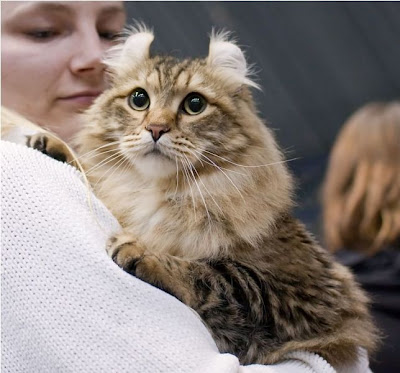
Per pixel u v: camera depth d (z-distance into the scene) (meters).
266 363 1.84
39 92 2.16
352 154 3.13
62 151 1.92
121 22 2.41
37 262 1.50
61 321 1.46
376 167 3.04
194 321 1.54
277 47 5.62
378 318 2.70
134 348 1.45
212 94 2.12
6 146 1.67
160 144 2.01
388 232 2.88
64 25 2.17
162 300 1.51
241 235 1.98
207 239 1.96
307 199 5.58
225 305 1.85
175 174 2.04
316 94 6.20
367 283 2.76
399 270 2.75
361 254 2.92
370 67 5.89
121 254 1.67
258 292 1.91
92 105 2.24
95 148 2.16
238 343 1.86
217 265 1.91
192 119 2.08
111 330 1.46
